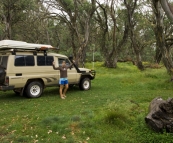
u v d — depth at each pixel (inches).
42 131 203.0
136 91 417.4
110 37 1113.4
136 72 813.9
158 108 200.8
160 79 575.2
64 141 181.2
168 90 428.5
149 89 445.1
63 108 288.5
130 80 557.3
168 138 177.3
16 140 184.9
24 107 294.2
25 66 344.2
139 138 184.1
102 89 448.1
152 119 193.9
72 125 214.5
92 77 454.9
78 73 424.2
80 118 233.5
